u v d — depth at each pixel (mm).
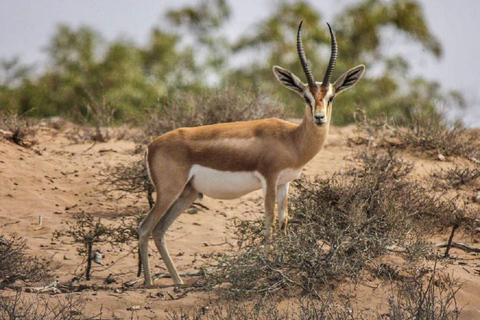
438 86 77750
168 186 23828
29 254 25312
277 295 20688
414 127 37938
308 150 23906
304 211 24438
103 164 35125
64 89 74438
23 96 74562
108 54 76812
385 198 24469
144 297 21062
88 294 21141
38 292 21750
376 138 38156
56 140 39406
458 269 23516
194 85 75375
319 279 21047
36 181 32531
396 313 18906
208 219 30031
